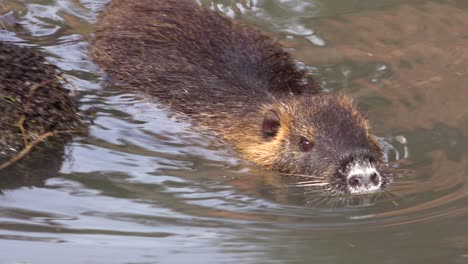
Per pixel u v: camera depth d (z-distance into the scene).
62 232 12.07
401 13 20.88
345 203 13.58
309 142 14.84
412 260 11.45
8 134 14.52
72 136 15.23
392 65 18.56
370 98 17.17
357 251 11.76
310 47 19.34
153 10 18.36
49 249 11.55
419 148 15.32
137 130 15.76
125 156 14.81
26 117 14.85
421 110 16.67
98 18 19.23
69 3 20.36
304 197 13.82
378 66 18.50
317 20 20.55
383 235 12.26
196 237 12.11
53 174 13.95
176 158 15.01
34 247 11.59
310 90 17.33
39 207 12.83
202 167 14.80
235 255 11.60
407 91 17.45
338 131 14.72
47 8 20.05
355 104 16.39
